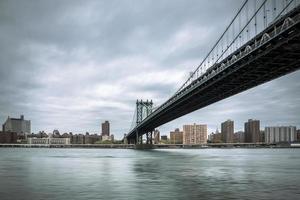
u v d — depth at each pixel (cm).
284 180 4975
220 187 4259
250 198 3525
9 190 4094
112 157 12825
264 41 5822
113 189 4159
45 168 7300
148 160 10500
